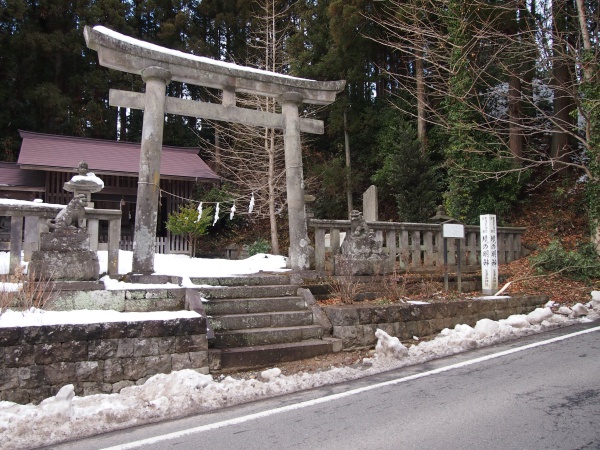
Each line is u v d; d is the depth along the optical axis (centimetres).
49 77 2322
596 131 1132
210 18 2602
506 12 1255
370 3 1672
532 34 1243
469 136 1398
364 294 741
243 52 2450
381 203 1958
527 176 1440
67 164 1644
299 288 722
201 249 2064
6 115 2141
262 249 1661
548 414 361
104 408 396
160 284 638
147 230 704
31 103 2223
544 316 764
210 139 2548
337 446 313
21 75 2244
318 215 1998
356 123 1939
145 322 486
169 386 443
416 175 1578
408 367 538
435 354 591
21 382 427
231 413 395
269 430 348
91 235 694
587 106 1148
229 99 812
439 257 980
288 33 2295
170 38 2508
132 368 474
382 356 578
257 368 543
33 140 1805
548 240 1322
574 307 822
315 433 339
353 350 622
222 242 2089
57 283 539
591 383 442
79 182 800
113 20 2244
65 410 383
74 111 2291
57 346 445
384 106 2003
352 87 2019
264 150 1783
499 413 367
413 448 305
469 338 646
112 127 2400
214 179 1838
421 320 691
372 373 515
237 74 808
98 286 560
